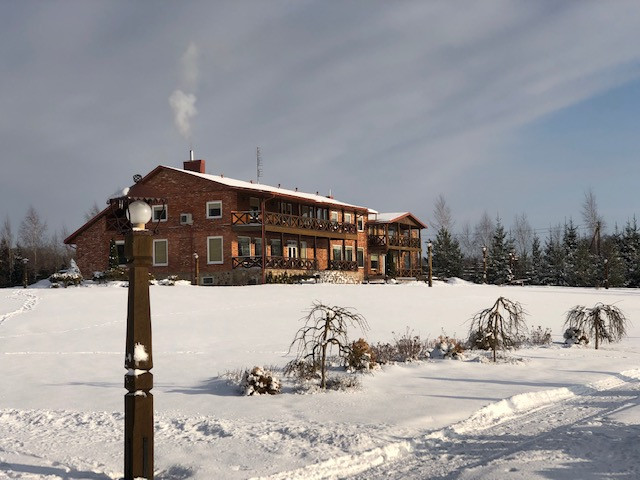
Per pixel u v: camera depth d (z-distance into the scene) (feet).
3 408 33.81
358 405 32.89
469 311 94.02
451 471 22.29
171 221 142.51
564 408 33.01
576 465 22.43
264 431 27.40
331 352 55.06
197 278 128.57
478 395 35.17
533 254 279.69
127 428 21.95
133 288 22.70
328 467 22.71
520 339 63.57
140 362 22.30
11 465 23.22
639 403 33.86
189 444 25.72
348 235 167.94
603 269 226.79
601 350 57.88
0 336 65.57
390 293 116.26
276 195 144.46
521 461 23.06
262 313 84.33
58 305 88.58
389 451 24.53
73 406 34.14
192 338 64.54
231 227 136.67
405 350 51.75
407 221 200.44
